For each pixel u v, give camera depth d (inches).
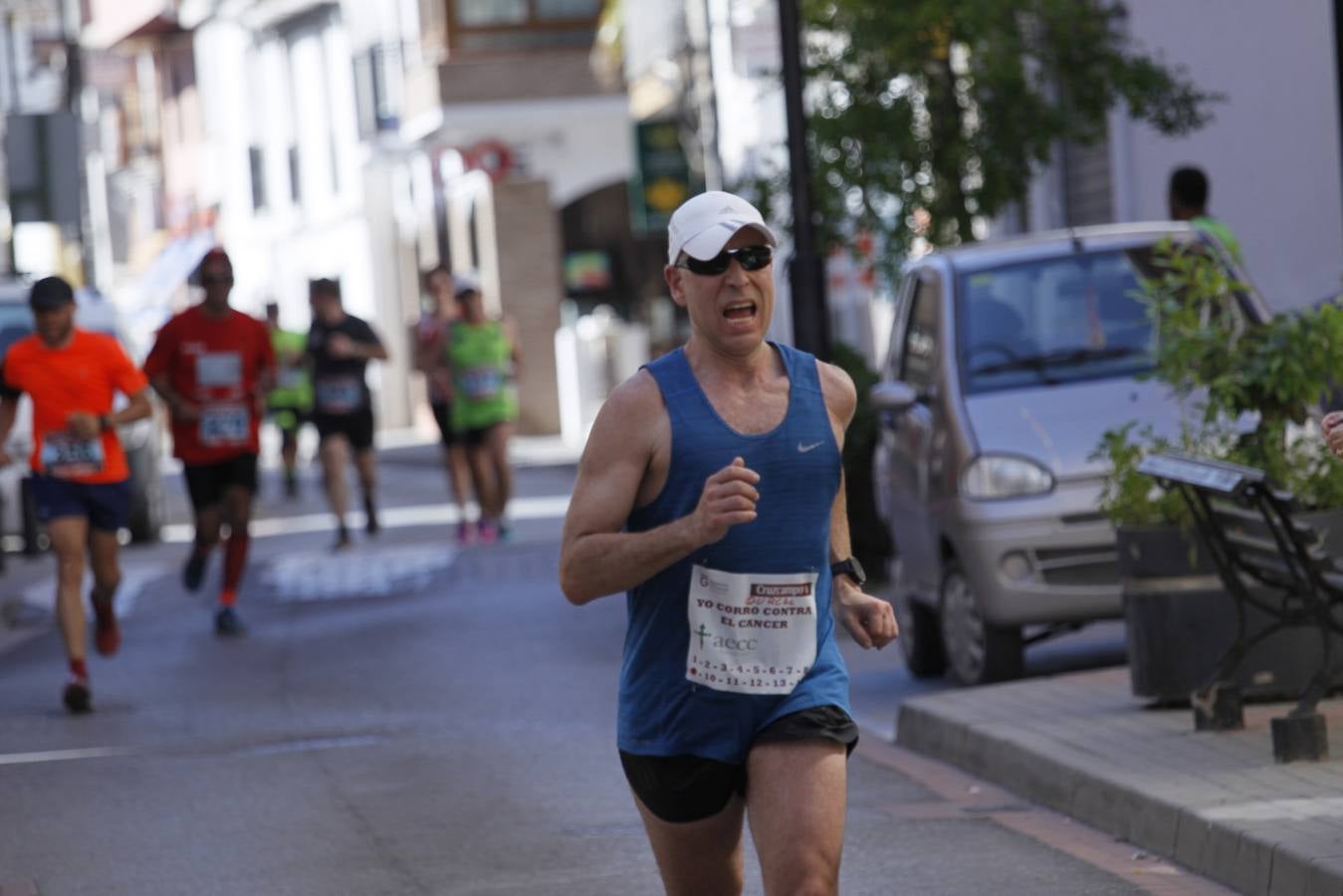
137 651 1521.9
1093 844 818.2
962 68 1854.1
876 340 2829.7
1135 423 1005.8
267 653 1481.3
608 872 805.9
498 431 2105.1
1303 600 874.8
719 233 526.6
